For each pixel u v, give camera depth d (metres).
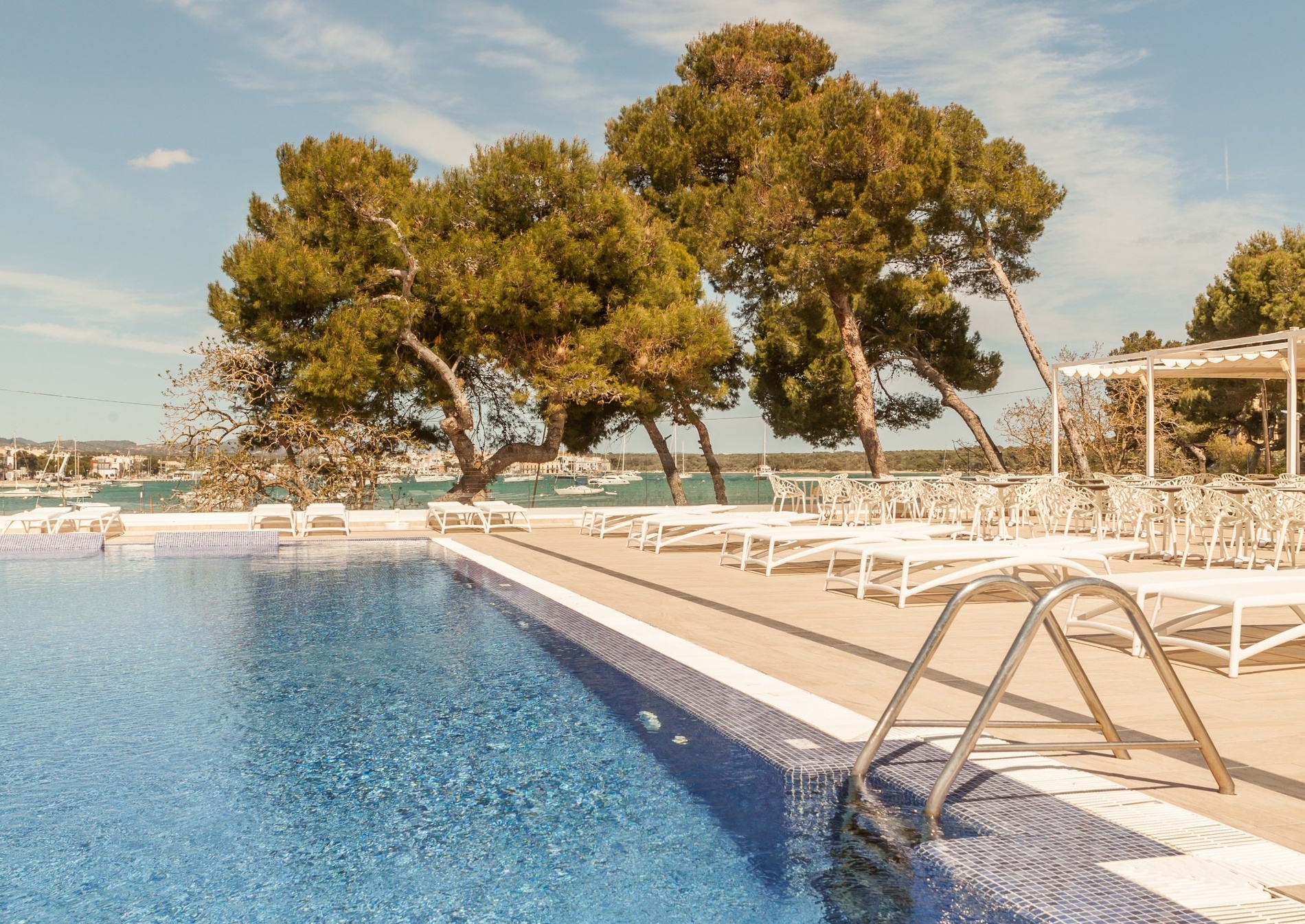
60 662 5.18
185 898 2.29
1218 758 2.69
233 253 16.56
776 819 2.66
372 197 16.41
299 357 16.55
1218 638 5.42
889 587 6.61
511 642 5.58
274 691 4.45
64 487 20.05
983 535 12.45
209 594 7.93
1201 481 12.42
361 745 3.56
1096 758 3.03
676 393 18.73
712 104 21.14
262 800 2.99
